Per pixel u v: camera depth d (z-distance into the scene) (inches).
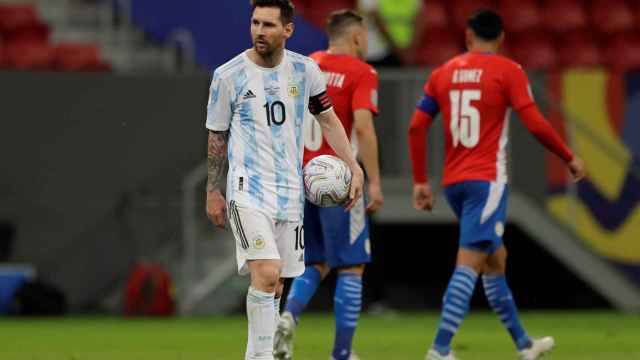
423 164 1073.5
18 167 2091.5
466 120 1013.2
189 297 2031.3
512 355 1206.9
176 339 1460.4
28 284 2004.2
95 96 2106.3
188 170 2119.8
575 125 2044.8
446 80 1031.6
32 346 1343.5
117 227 2108.8
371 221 1995.6
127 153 2111.2
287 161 831.7
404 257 2338.8
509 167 2047.2
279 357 979.9
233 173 824.9
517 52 2598.4
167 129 2117.4
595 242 2076.8
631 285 2094.0
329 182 869.8
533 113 1005.8
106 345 1358.3
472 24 1037.8
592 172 2065.7
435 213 2015.3
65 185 2100.1
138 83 2112.5
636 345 1364.4
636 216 2079.2
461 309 991.0
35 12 2502.5
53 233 2101.4
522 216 2044.8
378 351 1272.1
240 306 2111.2
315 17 2522.1
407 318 1941.4
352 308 984.3
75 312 2101.4
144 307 1991.9
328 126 869.8
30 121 2094.0
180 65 2438.5
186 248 2032.5
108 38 2507.4
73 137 2100.1
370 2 2075.5
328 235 983.6
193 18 2442.2
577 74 2114.9
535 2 2652.6
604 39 2645.2
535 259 2294.5
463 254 1004.6
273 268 815.1
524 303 2294.5
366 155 995.3
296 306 995.9
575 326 1727.4
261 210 818.2
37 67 2412.6
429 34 2536.9
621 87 2117.4
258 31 815.1
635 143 2121.1
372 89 1000.9
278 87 831.1
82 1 2551.7
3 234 2113.7
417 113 1059.9
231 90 826.8
